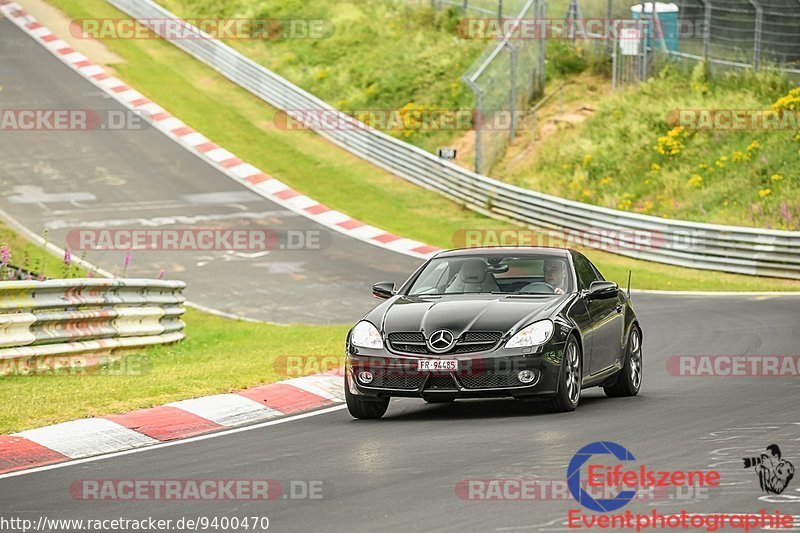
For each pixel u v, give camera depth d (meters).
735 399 42.53
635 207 124.19
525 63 149.88
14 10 188.62
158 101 158.25
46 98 156.12
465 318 39.50
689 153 130.12
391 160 141.00
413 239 116.56
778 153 124.25
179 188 129.38
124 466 32.97
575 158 135.12
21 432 37.44
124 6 188.62
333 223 120.44
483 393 38.59
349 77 168.50
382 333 39.78
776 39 145.50
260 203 126.19
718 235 105.25
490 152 138.50
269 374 49.91
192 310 87.81
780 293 90.44
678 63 147.75
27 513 27.31
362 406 40.47
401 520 25.16
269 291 93.50
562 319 40.25
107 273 99.75
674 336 64.75
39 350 52.88
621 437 34.47
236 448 35.34
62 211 119.31
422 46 171.88
